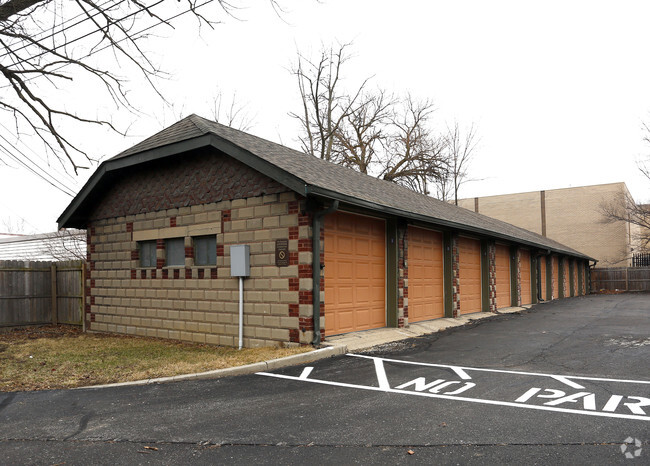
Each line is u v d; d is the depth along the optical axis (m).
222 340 10.85
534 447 4.57
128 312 12.97
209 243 11.48
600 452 4.43
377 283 12.27
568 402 6.05
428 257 14.73
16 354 10.14
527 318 16.48
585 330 12.93
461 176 45.66
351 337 10.67
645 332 12.26
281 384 7.26
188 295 11.61
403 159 37.62
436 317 14.98
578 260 34.31
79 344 11.49
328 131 33.69
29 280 14.77
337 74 33.88
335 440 4.87
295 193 9.84
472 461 4.29
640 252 44.16
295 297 9.72
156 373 8.09
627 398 6.19
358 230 11.69
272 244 10.12
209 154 11.39
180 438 5.03
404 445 4.70
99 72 10.79
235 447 4.74
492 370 8.09
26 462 4.50
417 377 7.60
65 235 23.16
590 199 40.97
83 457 4.59
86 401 6.60
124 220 13.18
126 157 12.06
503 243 20.86
